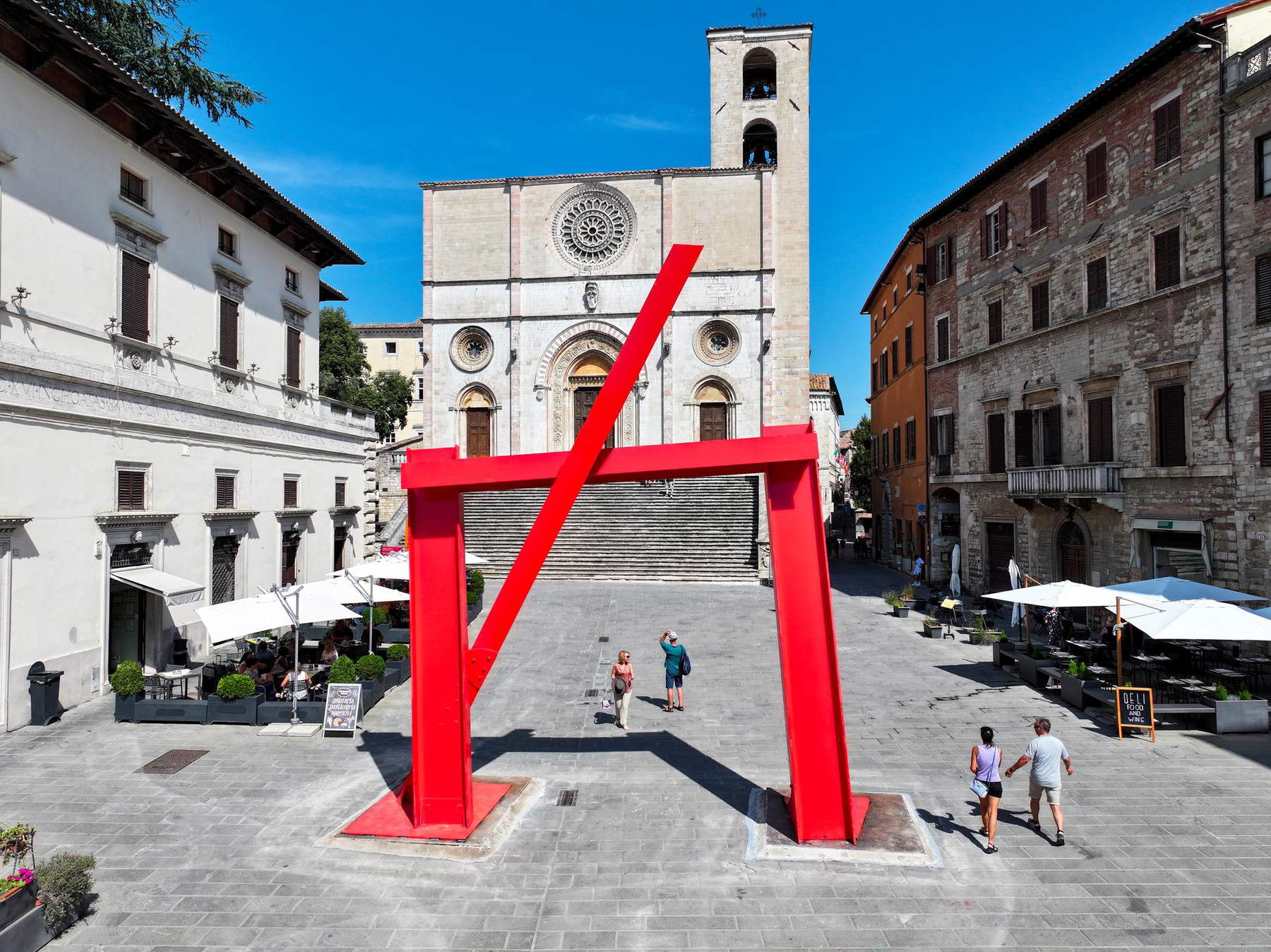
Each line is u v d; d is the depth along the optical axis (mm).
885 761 12289
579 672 18000
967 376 30297
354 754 12750
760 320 41031
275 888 8547
